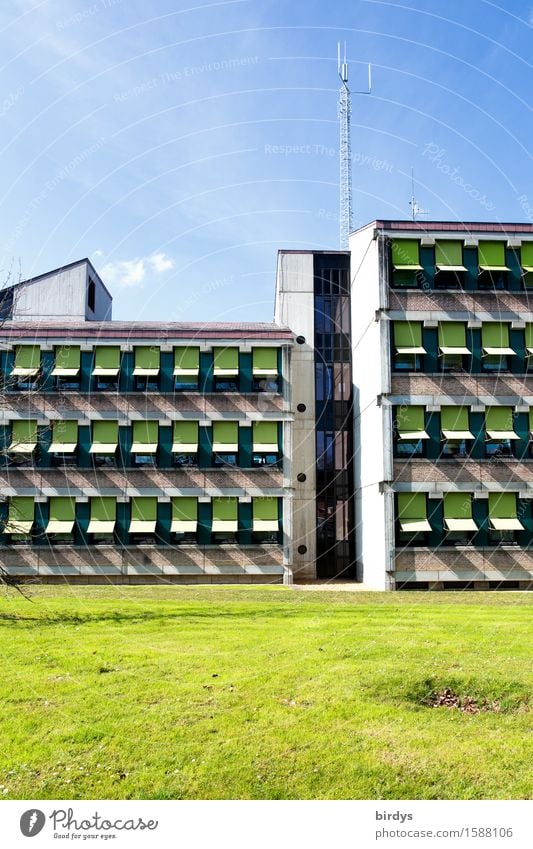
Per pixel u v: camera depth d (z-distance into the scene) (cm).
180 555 3266
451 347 3216
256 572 3262
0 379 3322
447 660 1279
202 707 1029
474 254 3297
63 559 3253
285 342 3431
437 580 3030
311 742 915
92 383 3375
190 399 3388
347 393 3756
